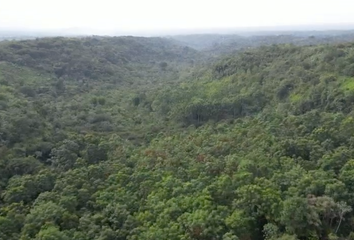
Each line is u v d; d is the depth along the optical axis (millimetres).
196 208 46375
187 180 54656
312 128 69812
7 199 51875
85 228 44750
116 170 58438
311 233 44469
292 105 87562
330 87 85312
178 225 43844
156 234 42000
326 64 99438
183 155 63375
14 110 79562
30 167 61312
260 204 46312
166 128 91688
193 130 84938
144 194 51781
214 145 67000
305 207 45031
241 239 43719
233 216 44375
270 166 55750
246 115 93500
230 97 100375
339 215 46438
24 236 42344
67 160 63750
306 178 50156
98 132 87125
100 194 51062
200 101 96688
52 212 46188
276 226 44688
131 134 87750
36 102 94688
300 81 96438
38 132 74062
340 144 61844
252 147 63688
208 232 42719
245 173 51344
